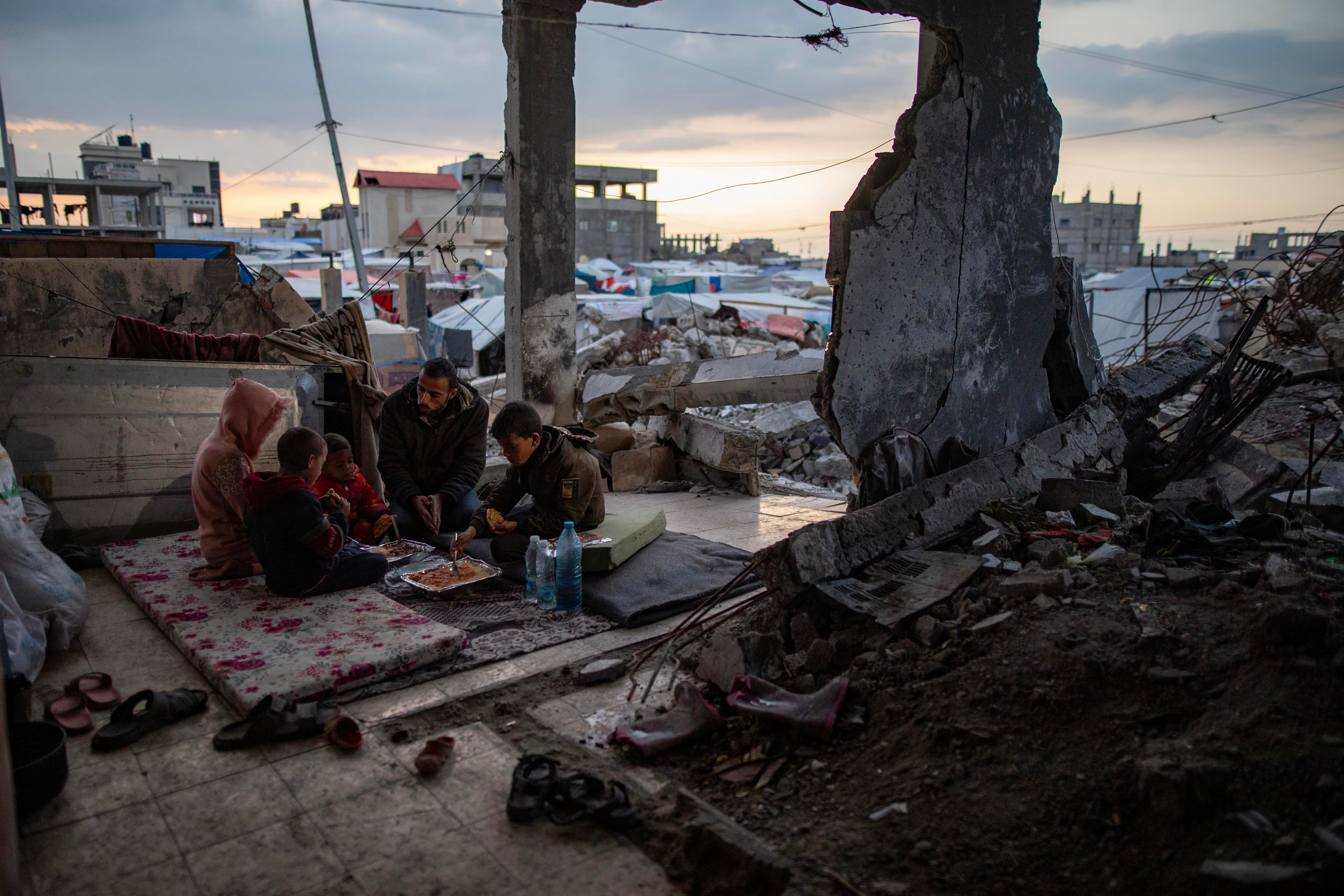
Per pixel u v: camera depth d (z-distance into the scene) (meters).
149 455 5.23
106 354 8.12
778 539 5.52
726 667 3.32
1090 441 5.14
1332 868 1.84
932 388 4.63
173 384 5.30
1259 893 1.84
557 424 7.89
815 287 45.28
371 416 5.82
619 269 52.34
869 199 4.17
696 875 2.25
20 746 2.64
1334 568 3.33
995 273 4.87
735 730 3.03
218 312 8.52
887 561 3.90
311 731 2.99
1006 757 2.51
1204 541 3.61
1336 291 10.39
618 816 2.45
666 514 6.29
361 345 6.36
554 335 7.74
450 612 4.21
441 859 2.33
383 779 2.73
